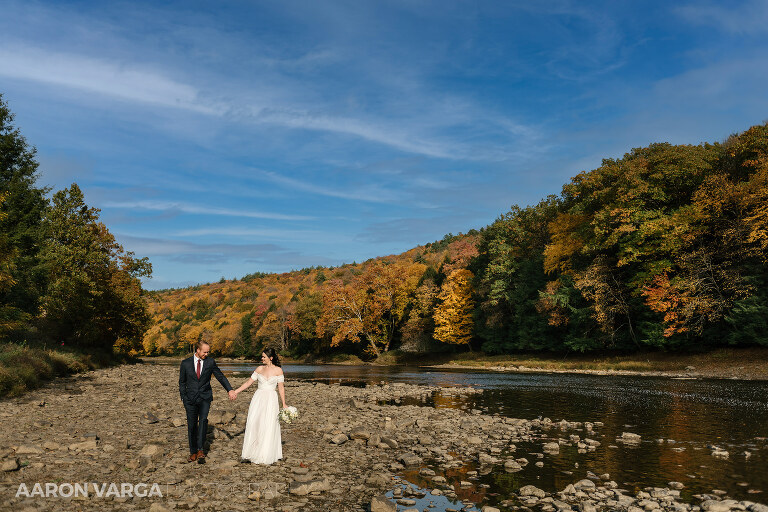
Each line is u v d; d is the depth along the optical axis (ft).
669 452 32.58
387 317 251.19
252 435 29.37
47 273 111.14
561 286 147.95
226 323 462.60
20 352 77.46
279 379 30.14
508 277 180.14
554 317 147.13
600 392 72.08
